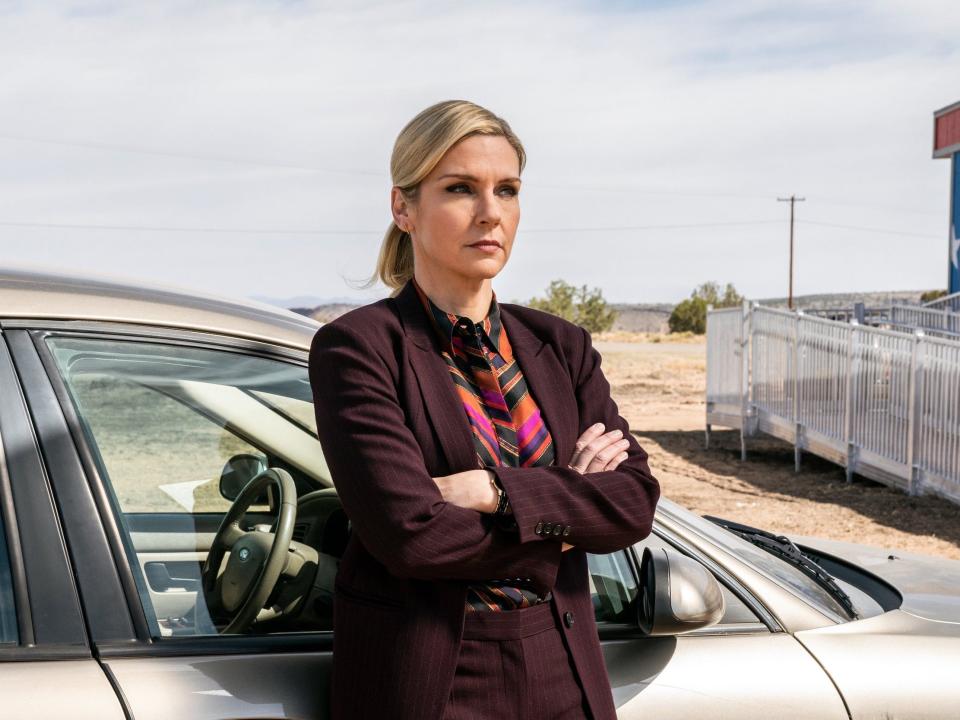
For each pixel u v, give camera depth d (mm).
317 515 2023
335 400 1678
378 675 1657
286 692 1729
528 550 1685
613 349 48594
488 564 1658
